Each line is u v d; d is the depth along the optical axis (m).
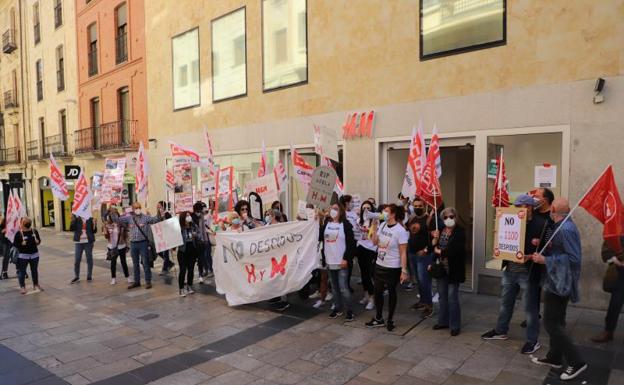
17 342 6.38
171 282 10.01
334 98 10.05
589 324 6.24
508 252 5.39
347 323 6.71
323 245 7.17
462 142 8.20
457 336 6.02
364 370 5.12
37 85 25.91
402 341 5.93
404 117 8.84
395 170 9.60
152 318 7.37
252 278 7.60
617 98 6.55
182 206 10.12
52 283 10.38
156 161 15.82
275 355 5.65
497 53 7.64
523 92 7.38
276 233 7.55
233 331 6.60
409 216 8.17
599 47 6.69
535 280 5.28
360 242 7.39
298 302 7.99
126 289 9.48
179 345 6.13
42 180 26.05
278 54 11.38
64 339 6.47
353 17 9.62
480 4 7.83
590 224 6.84
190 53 14.19
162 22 15.26
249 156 12.37
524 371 4.92
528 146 7.54
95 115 20.64
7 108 28.80
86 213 10.48
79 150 20.45
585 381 4.62
